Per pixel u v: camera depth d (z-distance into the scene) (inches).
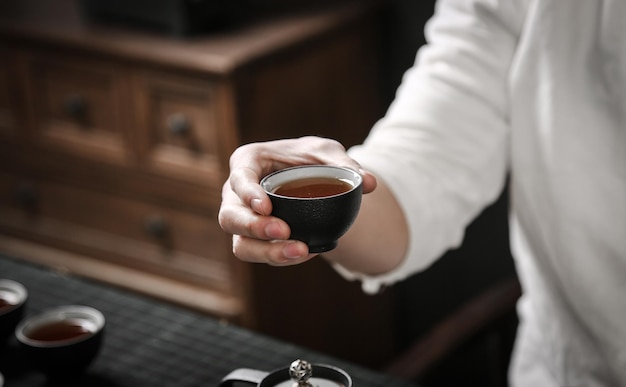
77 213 86.6
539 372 48.6
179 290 81.5
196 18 75.2
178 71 73.6
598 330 45.7
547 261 46.3
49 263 88.7
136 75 76.4
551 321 47.1
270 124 75.0
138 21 78.5
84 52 78.5
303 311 82.4
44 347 43.8
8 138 87.4
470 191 45.4
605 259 44.6
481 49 45.9
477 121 45.5
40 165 86.7
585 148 44.0
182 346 46.8
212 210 77.5
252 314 78.5
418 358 54.8
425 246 44.7
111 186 83.0
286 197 35.6
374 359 89.6
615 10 42.9
